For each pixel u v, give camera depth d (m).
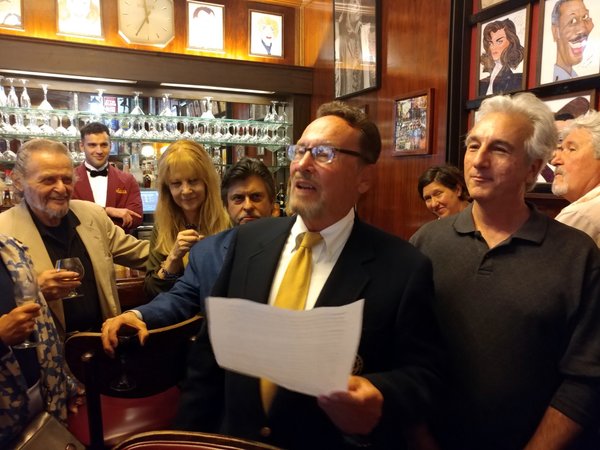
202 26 4.20
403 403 0.84
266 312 0.73
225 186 1.55
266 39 4.52
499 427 1.06
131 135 3.91
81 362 1.18
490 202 1.10
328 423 0.92
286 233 1.09
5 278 1.32
